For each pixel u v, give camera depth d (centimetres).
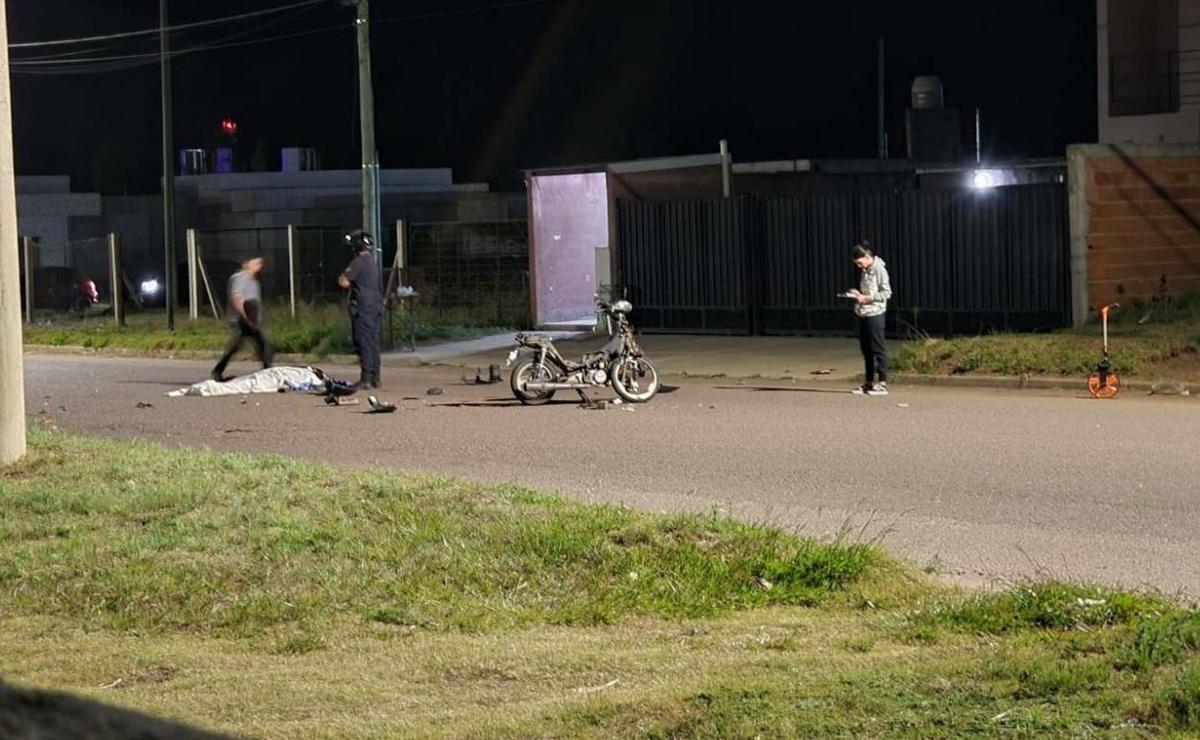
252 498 1105
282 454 1518
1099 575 925
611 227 3008
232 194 4809
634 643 773
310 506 1077
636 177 3028
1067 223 2398
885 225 2633
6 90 1272
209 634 821
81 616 853
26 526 1048
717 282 2848
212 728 615
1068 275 2408
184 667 745
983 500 1188
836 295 2694
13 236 1280
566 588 881
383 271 3378
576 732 590
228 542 983
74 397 2155
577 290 3192
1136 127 3356
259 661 758
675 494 1241
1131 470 1307
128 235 5194
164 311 4341
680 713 602
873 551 923
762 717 585
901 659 689
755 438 1566
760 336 2784
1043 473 1304
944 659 674
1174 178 2484
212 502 1098
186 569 921
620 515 1007
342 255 4494
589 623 826
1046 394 1967
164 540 989
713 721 585
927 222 2586
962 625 764
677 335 2883
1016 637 721
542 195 3155
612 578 892
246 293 2227
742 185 2988
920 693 607
